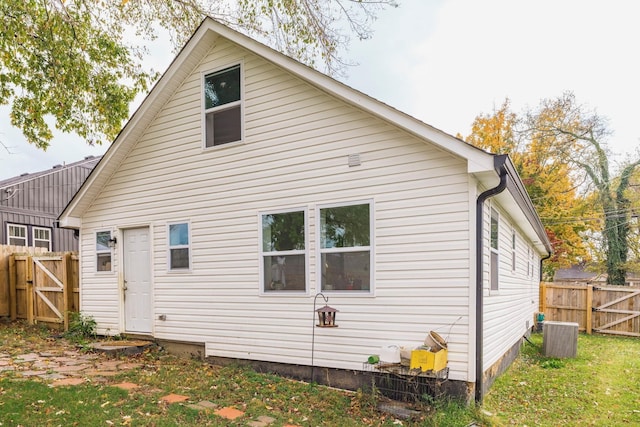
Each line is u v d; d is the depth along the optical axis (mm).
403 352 4660
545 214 20312
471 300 4695
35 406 4023
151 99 7309
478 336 4652
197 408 4301
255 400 4691
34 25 7609
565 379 6363
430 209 5012
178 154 7309
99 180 8094
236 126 6766
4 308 9984
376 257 5309
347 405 4723
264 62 6465
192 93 7207
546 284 13047
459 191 4848
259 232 6336
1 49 7402
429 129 4805
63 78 8281
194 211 7055
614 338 11211
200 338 6820
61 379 5105
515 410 4867
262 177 6379
